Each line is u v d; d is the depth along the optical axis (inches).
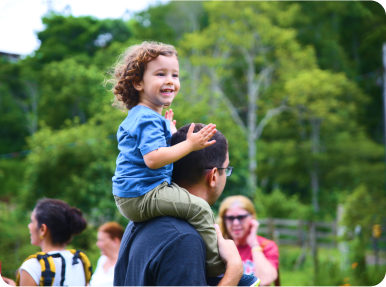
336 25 2265.0
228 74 1860.2
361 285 609.6
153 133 124.6
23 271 186.5
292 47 1846.7
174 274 116.2
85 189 905.5
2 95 2111.2
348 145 1834.4
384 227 874.8
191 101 1626.5
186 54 1844.2
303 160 1819.6
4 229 871.7
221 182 139.2
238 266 125.9
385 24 2231.8
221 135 140.8
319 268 666.8
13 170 1855.3
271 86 1956.2
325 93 1748.3
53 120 2037.4
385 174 1766.7
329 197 1750.7
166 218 124.9
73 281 193.0
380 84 1055.0
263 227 1194.6
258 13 1823.3
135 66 133.3
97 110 1697.8
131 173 127.3
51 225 201.2
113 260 271.7
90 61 1924.2
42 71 1989.4
